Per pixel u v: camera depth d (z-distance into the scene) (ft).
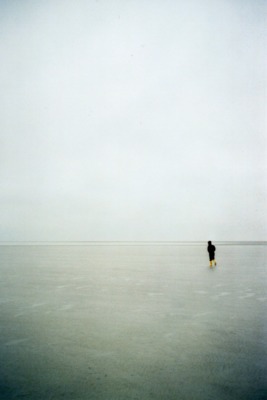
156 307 25.50
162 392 11.66
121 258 84.12
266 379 12.64
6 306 26.40
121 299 28.94
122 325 20.49
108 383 12.44
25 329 19.81
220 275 45.03
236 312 23.56
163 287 35.14
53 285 37.06
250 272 48.37
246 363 14.24
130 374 13.26
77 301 28.17
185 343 17.01
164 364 14.26
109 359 14.89
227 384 12.25
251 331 18.99
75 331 19.34
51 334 18.74
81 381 12.65
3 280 41.27
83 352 15.84
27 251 136.15
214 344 16.76
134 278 42.55
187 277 43.11
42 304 27.07
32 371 13.62
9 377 13.06
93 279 41.78
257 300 27.86
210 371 13.46
